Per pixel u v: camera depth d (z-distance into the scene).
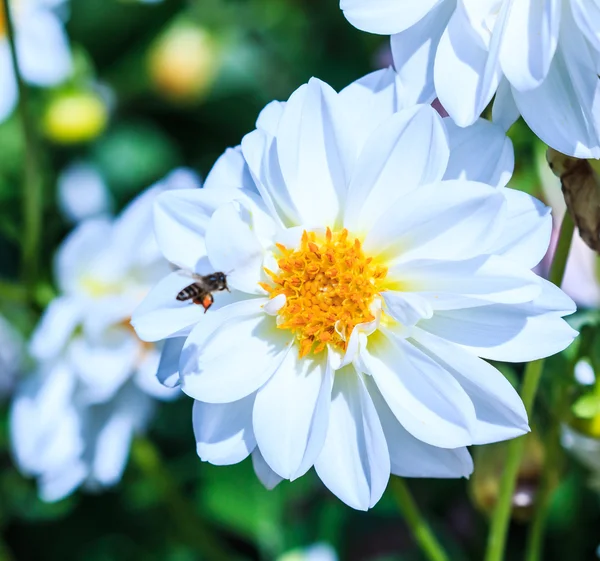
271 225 0.42
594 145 0.40
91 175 0.65
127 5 0.68
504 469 0.46
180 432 0.60
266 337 0.43
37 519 0.60
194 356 0.40
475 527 0.57
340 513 0.59
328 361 0.42
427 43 0.42
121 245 0.52
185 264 0.42
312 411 0.42
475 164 0.41
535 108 0.41
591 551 0.56
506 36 0.40
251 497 0.59
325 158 0.42
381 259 0.43
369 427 0.41
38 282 0.55
